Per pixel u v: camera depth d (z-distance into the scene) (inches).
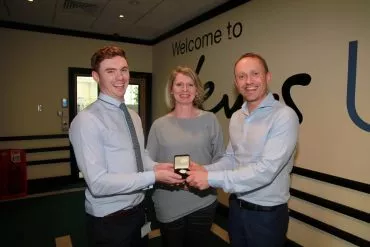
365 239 77.5
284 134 50.5
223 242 105.2
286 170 54.2
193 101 68.2
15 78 164.9
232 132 61.2
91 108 48.9
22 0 127.8
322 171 87.8
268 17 105.7
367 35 74.2
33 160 172.6
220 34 133.0
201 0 126.4
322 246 89.4
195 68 152.9
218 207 135.6
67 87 180.1
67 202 147.9
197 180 53.1
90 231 50.3
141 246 55.2
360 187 76.7
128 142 50.4
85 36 182.4
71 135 47.7
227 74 129.2
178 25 166.4
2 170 150.1
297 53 94.4
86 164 45.1
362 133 76.2
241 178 50.4
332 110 83.9
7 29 160.9
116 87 50.3
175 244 63.3
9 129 164.9
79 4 132.5
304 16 91.5
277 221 53.8
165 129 65.0
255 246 54.8
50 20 158.2
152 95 209.5
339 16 80.8
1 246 102.7
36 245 103.5
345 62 79.7
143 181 48.3
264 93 56.7
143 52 204.4
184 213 62.1
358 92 76.8
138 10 140.5
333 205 84.7
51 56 173.9
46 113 175.0
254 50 112.9
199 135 64.4
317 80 88.0
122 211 49.8
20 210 136.5
